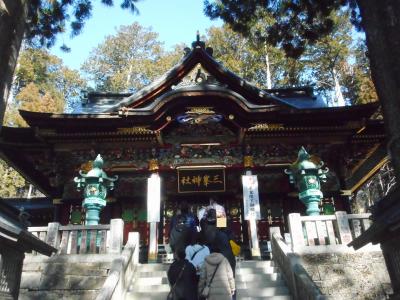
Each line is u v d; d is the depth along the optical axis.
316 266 8.83
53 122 14.66
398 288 4.45
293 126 15.34
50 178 16.98
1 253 4.32
